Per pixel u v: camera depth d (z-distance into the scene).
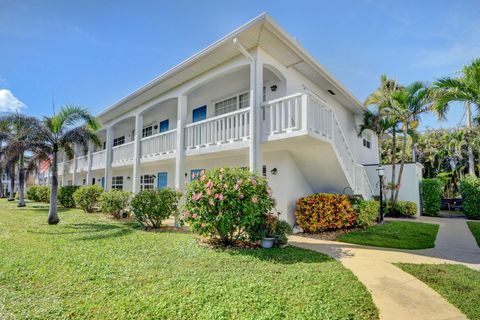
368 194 11.50
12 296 3.57
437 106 8.57
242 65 8.00
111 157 15.30
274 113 7.45
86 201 13.70
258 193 6.20
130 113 13.57
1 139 15.08
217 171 6.55
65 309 3.20
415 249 6.37
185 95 10.32
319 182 9.73
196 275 4.26
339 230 8.61
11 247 6.08
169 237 7.19
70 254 5.47
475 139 11.46
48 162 11.30
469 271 4.65
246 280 4.03
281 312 3.09
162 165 14.34
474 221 12.02
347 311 3.17
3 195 37.97
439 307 3.40
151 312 3.09
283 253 5.61
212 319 2.95
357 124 14.83
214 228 6.17
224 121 8.59
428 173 23.72
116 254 5.48
